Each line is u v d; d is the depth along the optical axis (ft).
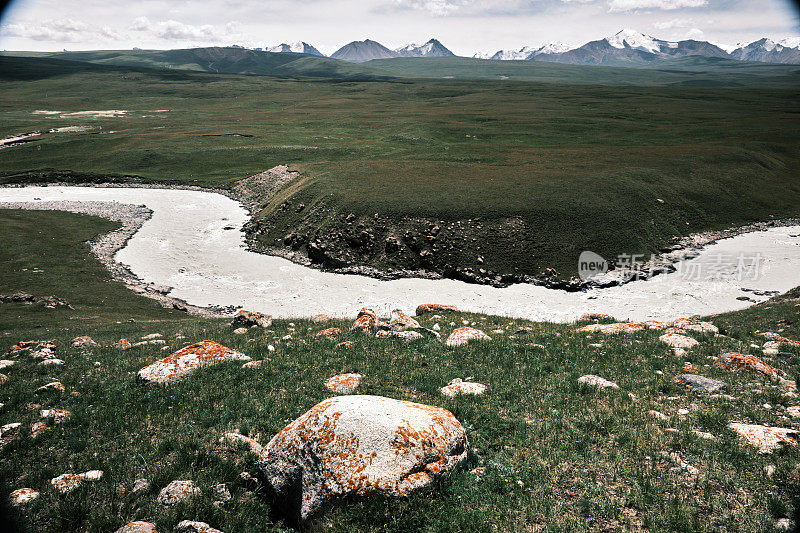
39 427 43.21
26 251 255.09
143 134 619.26
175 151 526.16
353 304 210.18
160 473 34.96
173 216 357.41
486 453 36.11
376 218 279.49
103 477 35.37
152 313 187.01
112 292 210.18
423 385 49.19
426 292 225.15
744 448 35.40
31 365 67.26
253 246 297.12
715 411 42.34
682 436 37.50
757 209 322.96
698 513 28.63
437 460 31.17
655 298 204.54
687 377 50.42
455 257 250.57
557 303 205.98
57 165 503.61
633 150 446.60
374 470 29.25
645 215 279.90
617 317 185.37
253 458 36.22
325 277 249.34
